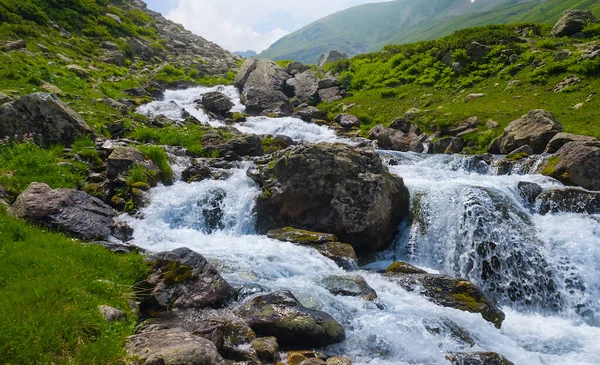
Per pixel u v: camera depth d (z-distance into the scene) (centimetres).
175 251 992
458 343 868
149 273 936
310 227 1437
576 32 3316
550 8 17638
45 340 583
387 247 1487
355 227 1380
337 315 903
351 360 771
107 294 789
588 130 2014
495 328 978
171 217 1472
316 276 1073
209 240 1343
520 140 2017
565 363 877
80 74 2905
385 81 3503
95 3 4684
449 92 3047
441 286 1091
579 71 2616
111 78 3238
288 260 1164
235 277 1016
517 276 1262
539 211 1462
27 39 3197
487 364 791
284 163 1483
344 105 3300
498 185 1560
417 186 1597
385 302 1005
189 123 2575
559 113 2277
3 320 595
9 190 1264
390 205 1449
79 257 911
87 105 2294
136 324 760
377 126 2620
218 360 634
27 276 754
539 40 3341
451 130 2403
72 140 1752
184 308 865
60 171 1463
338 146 1503
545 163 1753
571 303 1180
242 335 782
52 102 1714
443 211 1455
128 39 4375
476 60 3241
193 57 4884
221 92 3447
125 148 1644
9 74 2294
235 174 1716
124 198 1479
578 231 1299
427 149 2377
